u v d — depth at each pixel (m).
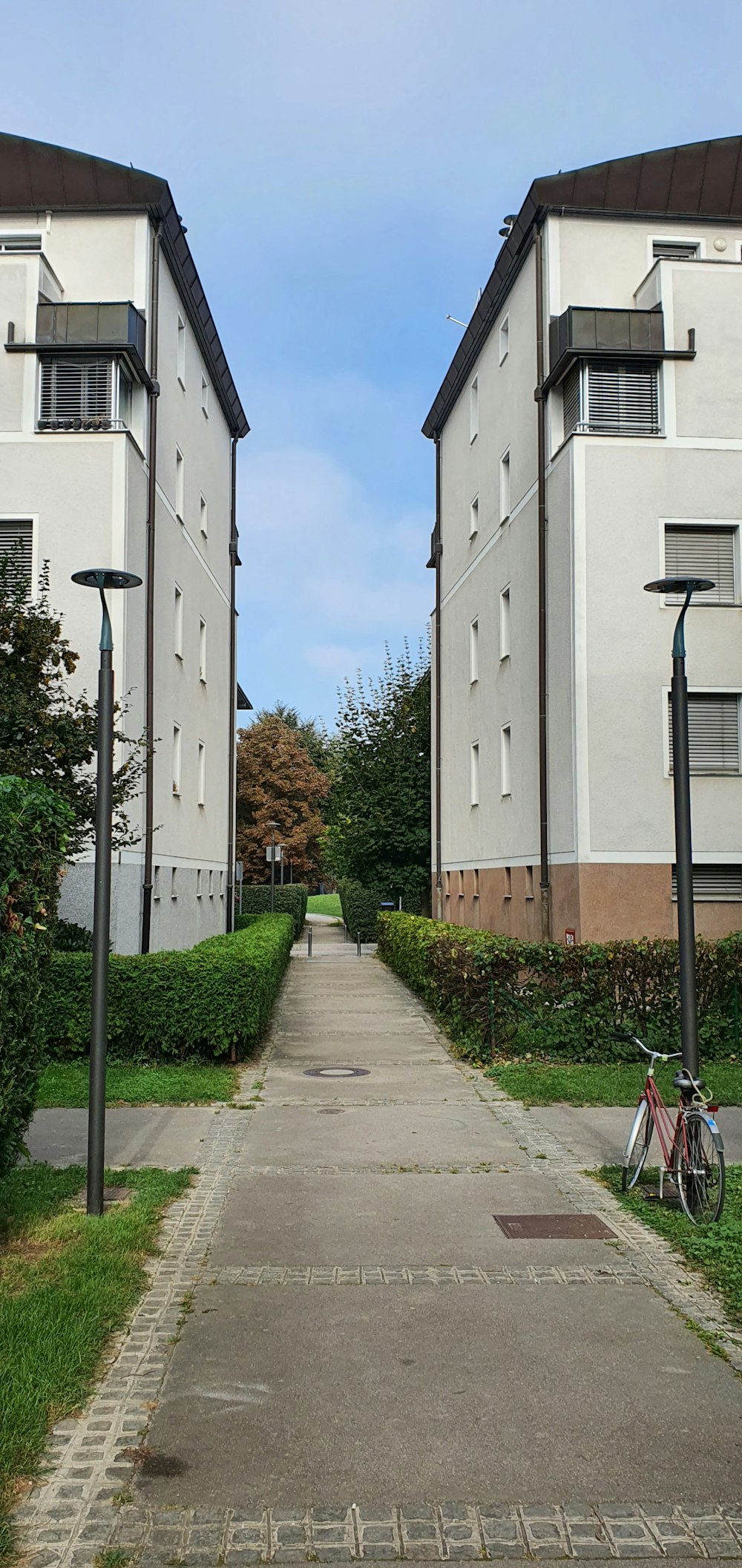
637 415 18.86
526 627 21.09
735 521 18.52
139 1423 4.40
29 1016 6.53
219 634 27.34
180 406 22.19
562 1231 6.97
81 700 14.02
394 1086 11.91
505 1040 13.20
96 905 7.21
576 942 17.70
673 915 17.77
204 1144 9.27
